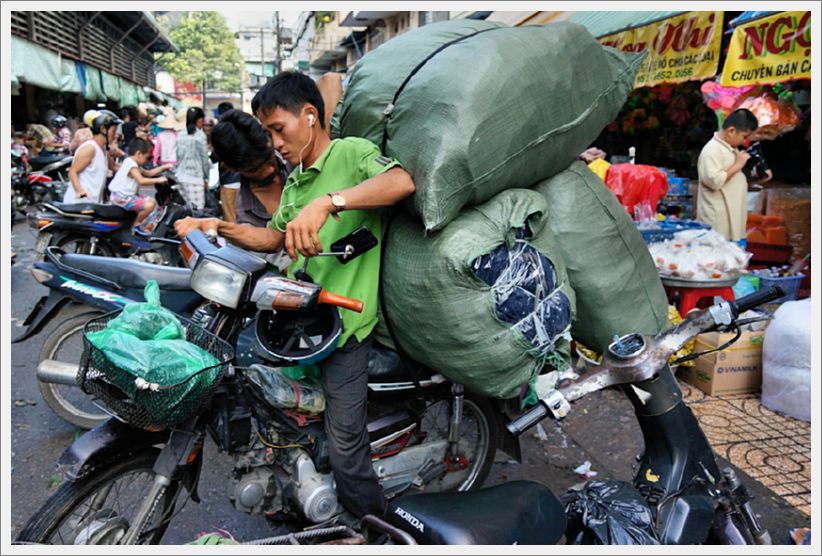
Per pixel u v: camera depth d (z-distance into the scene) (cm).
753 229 536
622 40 607
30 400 370
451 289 196
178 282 284
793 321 339
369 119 211
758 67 431
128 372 166
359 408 213
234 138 246
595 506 170
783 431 331
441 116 189
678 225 464
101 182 625
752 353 372
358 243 200
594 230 235
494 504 152
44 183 1007
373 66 217
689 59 515
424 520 148
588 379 176
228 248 202
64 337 327
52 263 301
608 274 237
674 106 729
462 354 205
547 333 206
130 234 548
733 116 447
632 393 201
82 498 196
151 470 208
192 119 688
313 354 196
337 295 194
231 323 208
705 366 375
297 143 206
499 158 196
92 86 1407
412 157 192
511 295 200
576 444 328
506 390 211
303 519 224
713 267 382
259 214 280
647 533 164
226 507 276
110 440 192
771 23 418
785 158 623
